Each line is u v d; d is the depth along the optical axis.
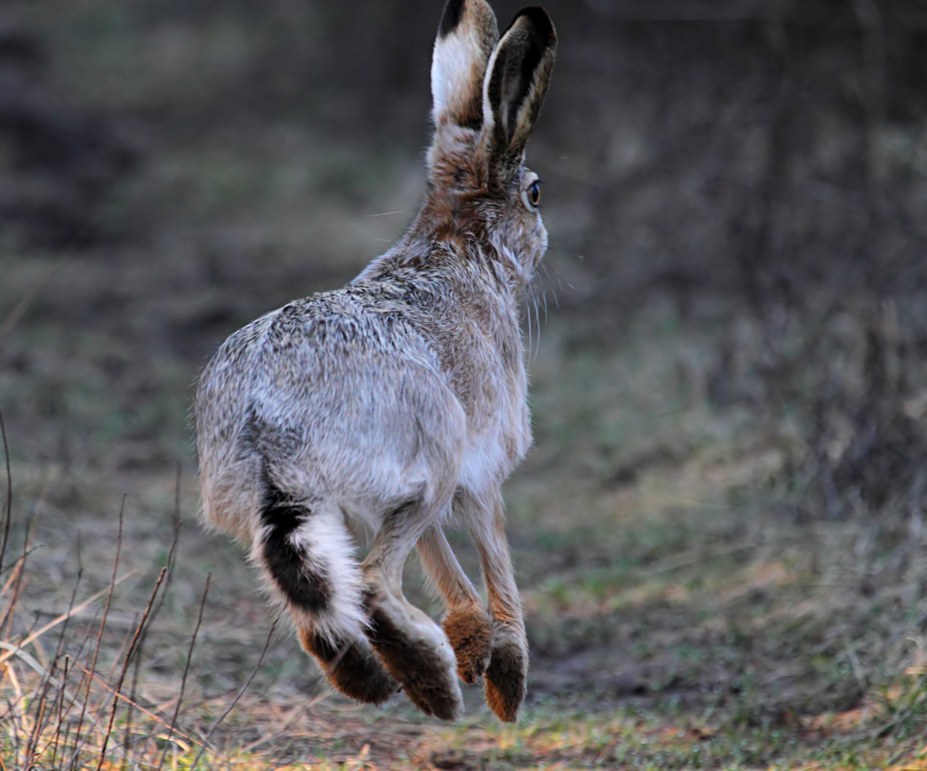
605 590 15.01
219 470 8.41
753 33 24.59
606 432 20.17
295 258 30.12
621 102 30.72
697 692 12.20
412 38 39.59
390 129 38.19
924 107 22.28
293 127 38.97
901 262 17.97
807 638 12.87
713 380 19.81
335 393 8.27
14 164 34.06
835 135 22.38
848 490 15.54
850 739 10.44
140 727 10.24
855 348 17.56
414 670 8.23
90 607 13.14
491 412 9.30
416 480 8.44
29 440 19.02
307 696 11.93
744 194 21.44
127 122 38.47
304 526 8.01
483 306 9.54
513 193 10.02
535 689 12.51
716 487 17.75
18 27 43.34
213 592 14.32
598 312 24.17
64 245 30.80
